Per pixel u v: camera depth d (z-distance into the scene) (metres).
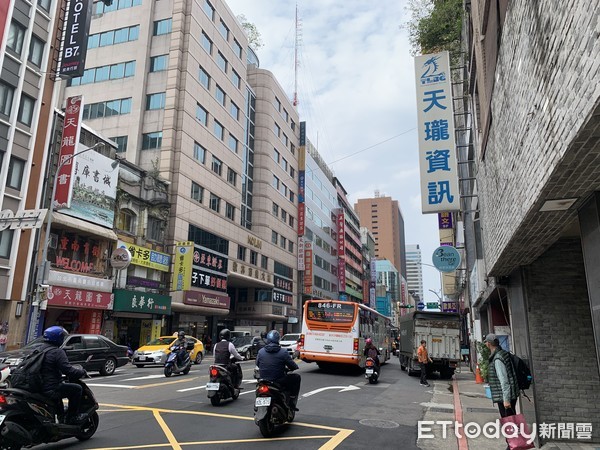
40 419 5.61
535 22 4.08
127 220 26.47
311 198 61.66
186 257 29.34
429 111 13.75
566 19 3.23
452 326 18.58
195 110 34.28
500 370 6.10
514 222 5.72
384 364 27.03
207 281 33.72
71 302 20.83
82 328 22.66
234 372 10.24
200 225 33.72
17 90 18.89
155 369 18.72
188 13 34.38
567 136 3.30
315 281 60.84
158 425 7.50
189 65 33.72
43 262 17.75
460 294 37.62
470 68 11.95
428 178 13.35
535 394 7.05
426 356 15.72
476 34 9.87
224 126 39.16
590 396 6.90
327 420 8.44
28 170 19.16
